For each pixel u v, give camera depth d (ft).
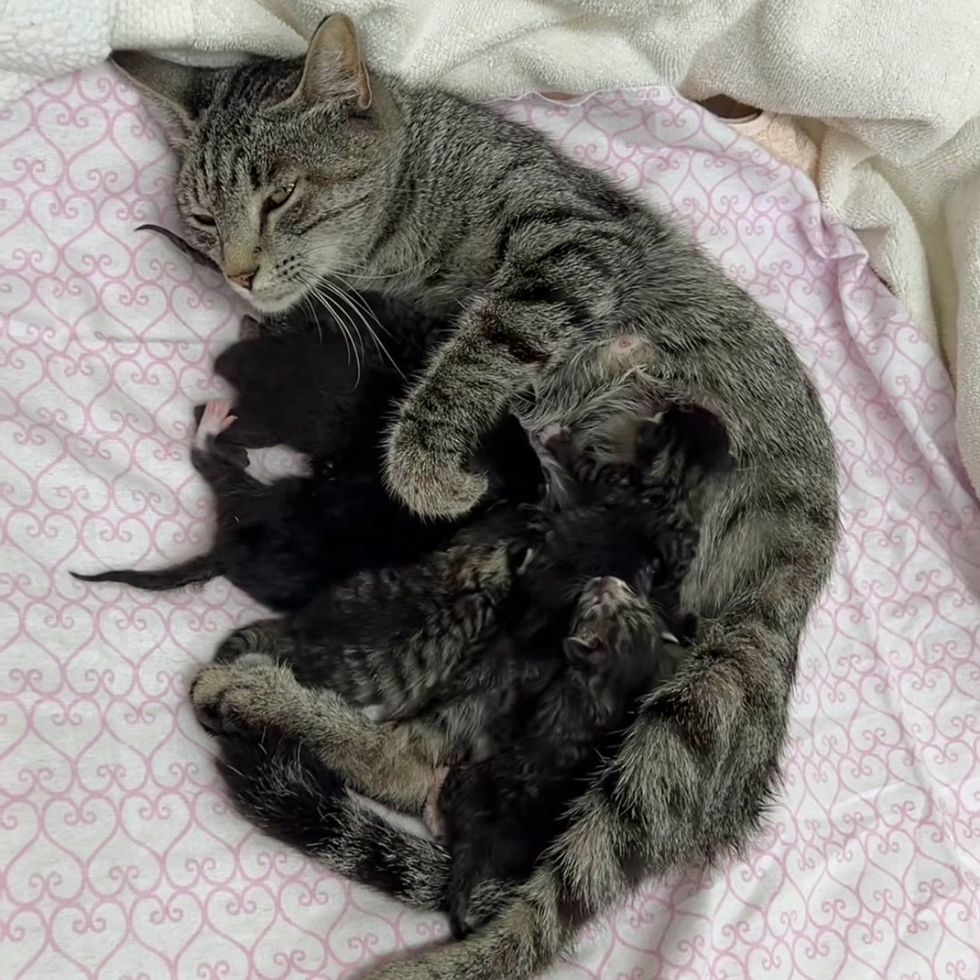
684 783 1.70
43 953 1.53
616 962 1.77
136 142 1.76
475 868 1.67
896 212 2.15
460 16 1.81
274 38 1.77
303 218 1.73
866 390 2.20
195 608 1.77
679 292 1.95
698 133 2.02
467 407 1.75
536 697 1.76
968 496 2.18
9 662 1.63
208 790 1.67
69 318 1.75
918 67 1.95
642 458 1.90
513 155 1.83
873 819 2.00
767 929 1.82
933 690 2.12
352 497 1.80
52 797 1.59
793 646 1.90
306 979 1.65
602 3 1.83
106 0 1.64
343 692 1.75
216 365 1.80
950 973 1.92
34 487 1.70
